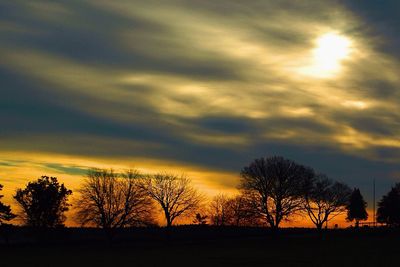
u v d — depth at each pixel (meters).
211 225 136.50
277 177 117.62
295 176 119.25
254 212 117.31
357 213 155.88
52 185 113.50
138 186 114.88
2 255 84.06
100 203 109.69
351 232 117.94
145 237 119.50
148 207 113.00
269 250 87.25
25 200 111.25
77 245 106.31
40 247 103.25
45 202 110.69
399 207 139.50
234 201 135.12
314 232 124.81
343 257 70.06
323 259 67.75
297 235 119.19
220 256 76.38
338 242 97.81
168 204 118.38
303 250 84.75
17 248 101.25
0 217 105.38
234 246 97.31
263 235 121.06
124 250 93.44
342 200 132.00
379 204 143.00
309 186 124.31
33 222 110.38
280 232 127.25
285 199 117.50
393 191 142.75
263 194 117.75
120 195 111.94
